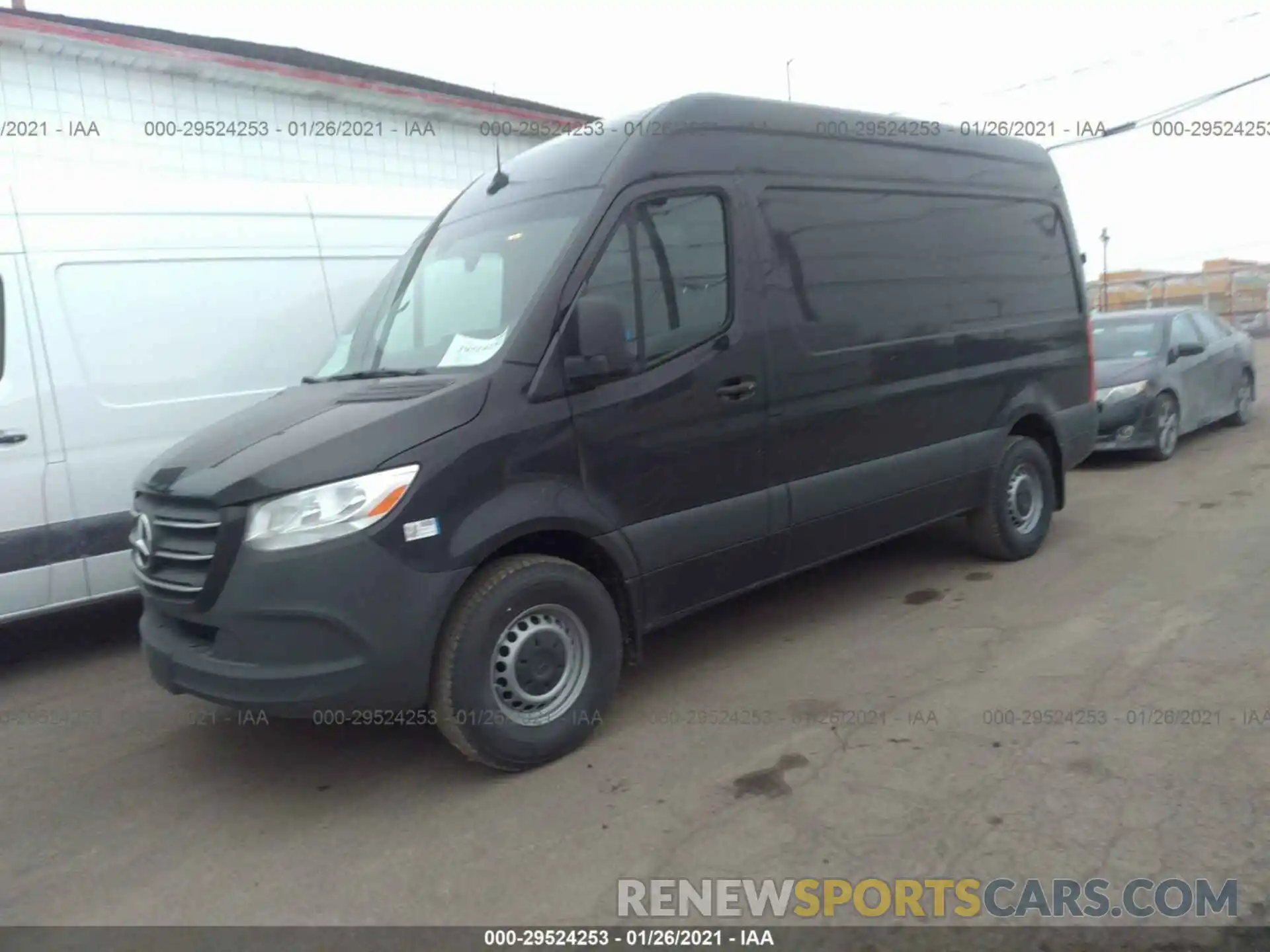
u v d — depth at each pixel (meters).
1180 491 8.38
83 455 5.53
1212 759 3.71
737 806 3.62
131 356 5.75
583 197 4.29
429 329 4.41
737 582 4.73
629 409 4.16
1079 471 9.77
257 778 4.14
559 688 4.03
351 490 3.49
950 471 5.83
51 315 5.47
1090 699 4.30
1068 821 3.37
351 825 3.69
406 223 7.22
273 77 10.48
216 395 6.07
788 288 4.84
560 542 4.13
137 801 4.00
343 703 3.51
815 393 4.93
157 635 3.88
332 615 3.45
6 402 5.28
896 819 3.46
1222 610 5.27
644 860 3.32
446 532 3.63
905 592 6.00
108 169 9.47
